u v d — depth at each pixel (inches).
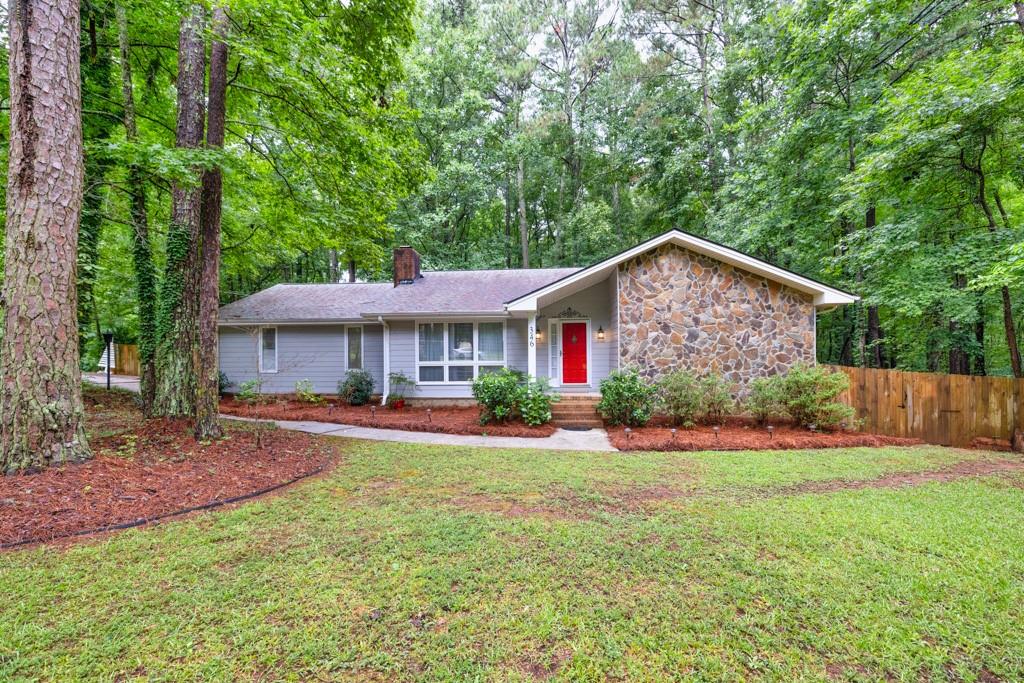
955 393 345.4
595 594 117.0
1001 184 417.1
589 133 895.1
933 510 180.4
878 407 373.1
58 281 196.2
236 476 216.4
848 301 382.3
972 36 413.1
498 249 936.3
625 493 202.5
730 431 352.5
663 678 87.9
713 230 649.6
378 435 349.1
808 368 372.8
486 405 382.6
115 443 243.1
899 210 430.3
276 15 270.7
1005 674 89.5
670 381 371.6
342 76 337.7
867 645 97.3
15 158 191.3
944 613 108.9
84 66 385.4
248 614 106.9
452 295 529.3
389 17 357.4
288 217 463.8
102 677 86.4
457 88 853.8
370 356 538.3
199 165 275.1
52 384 192.7
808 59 452.1
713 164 741.3
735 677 88.1
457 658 92.6
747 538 151.9
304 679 86.5
